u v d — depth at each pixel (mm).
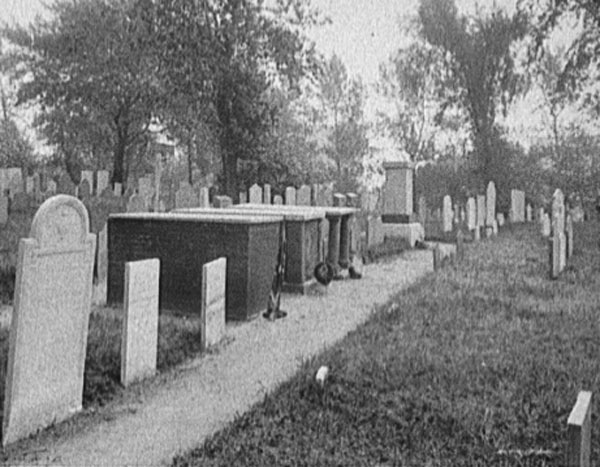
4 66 30422
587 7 22516
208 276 6941
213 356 6633
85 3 28797
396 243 18234
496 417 4469
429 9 30641
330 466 3828
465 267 12758
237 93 25000
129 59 28031
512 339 6738
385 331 7285
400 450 4047
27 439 4316
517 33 28266
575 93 25297
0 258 10820
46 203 4469
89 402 5078
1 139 32219
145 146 34062
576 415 2885
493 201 23453
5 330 6758
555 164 28906
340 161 39719
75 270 4770
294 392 5113
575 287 10117
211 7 24766
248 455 3975
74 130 31391
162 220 8953
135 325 5621
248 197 22906
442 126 33281
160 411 4945
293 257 10859
